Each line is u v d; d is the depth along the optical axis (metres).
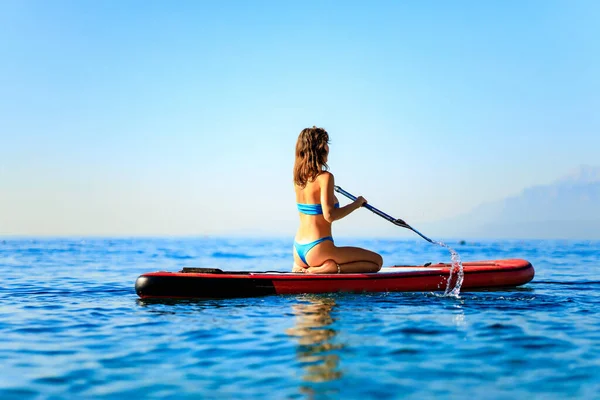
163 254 23.59
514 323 4.47
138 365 3.28
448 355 3.45
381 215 6.40
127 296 6.47
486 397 2.69
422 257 21.14
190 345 3.75
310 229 6.05
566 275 9.89
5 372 3.17
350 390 2.79
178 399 2.68
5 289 7.35
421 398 2.68
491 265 7.04
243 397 2.69
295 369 3.14
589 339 3.91
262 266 14.62
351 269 6.16
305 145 5.94
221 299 5.69
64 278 9.30
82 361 3.39
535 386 2.86
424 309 5.12
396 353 3.49
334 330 4.15
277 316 4.76
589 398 2.68
